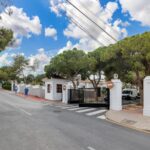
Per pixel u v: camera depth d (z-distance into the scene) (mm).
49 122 14648
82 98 29234
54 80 37375
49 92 38250
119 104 22984
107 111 21719
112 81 23328
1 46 19000
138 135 11648
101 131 12250
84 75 39312
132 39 25375
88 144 9281
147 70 27250
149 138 10984
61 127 12969
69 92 32281
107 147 8977
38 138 10078
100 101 28875
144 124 14703
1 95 42375
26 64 75562
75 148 8594
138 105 28078
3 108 22312
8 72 76188
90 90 29625
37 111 20734
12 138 10008
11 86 66188
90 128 13039
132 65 27328
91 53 37500
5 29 18609
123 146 9250
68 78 39156
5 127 12570
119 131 12531
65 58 37094
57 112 20547
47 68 40031
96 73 39906
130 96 44312
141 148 9078
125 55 25812
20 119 15555
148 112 18188
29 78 76250
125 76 35281
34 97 42125
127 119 16688
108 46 31641
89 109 24203
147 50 24594
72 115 18797
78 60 36438
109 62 32750
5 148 8422
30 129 12109
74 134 11141
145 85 18406
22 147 8586
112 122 15883
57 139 9953
